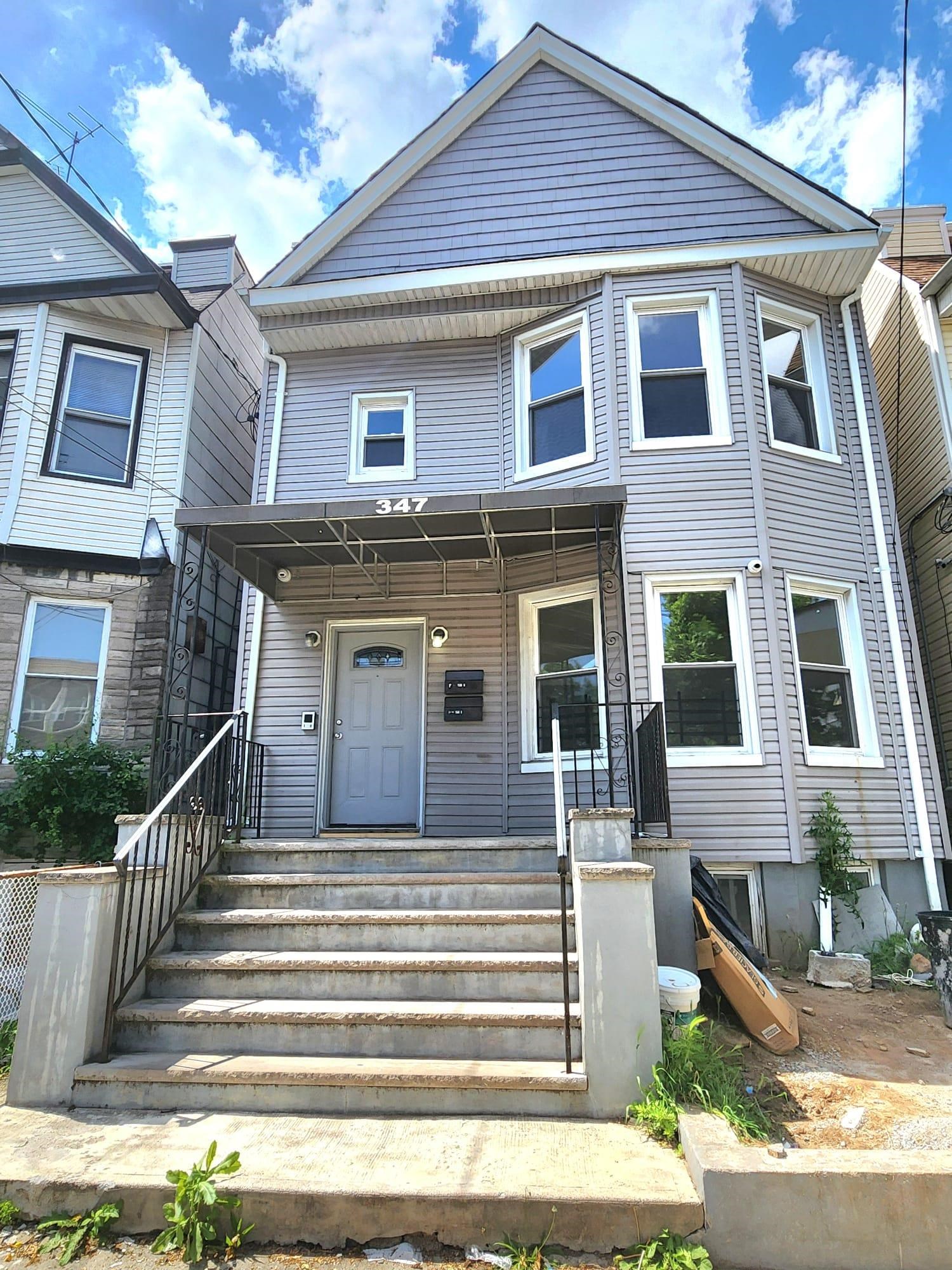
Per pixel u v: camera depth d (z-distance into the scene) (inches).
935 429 303.4
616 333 281.7
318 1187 103.4
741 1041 160.4
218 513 233.8
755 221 289.1
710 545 260.4
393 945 165.2
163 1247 101.1
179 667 304.3
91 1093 132.8
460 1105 127.6
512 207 306.0
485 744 275.7
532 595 283.7
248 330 412.2
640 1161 110.8
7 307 321.7
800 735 249.3
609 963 132.9
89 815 265.7
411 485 302.2
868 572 276.1
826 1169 99.7
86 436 319.0
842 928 235.5
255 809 279.4
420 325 308.8
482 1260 98.6
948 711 302.7
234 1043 142.7
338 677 297.1
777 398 284.5
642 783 223.9
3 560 294.5
